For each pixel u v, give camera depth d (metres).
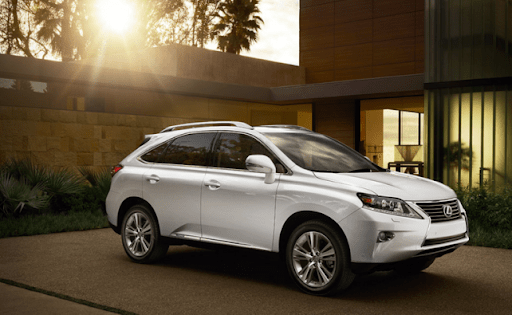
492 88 14.80
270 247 5.98
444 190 6.13
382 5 27.94
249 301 5.43
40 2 34.03
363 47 28.55
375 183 5.64
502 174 14.73
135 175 7.38
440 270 6.97
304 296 5.64
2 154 14.49
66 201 12.05
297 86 21.81
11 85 14.71
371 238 5.26
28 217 10.94
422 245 5.45
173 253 8.15
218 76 24.39
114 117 17.08
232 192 6.29
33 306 5.12
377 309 5.16
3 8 33.47
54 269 6.88
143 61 23.81
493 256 7.89
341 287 5.48
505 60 14.59
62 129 15.73
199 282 6.26
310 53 30.34
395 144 26.30
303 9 30.69
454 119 15.45
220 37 35.22
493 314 5.02
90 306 5.15
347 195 5.45
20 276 6.46
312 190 5.67
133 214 7.40
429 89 15.82
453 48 15.39
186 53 23.05
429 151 15.84
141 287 5.99
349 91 20.64
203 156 6.84
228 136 6.76
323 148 6.67
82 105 16.30
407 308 5.21
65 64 15.66
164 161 7.25
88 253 8.00
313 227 5.62
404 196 5.51
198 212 6.60
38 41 34.47
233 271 6.89
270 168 5.92
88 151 16.36
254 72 26.22
